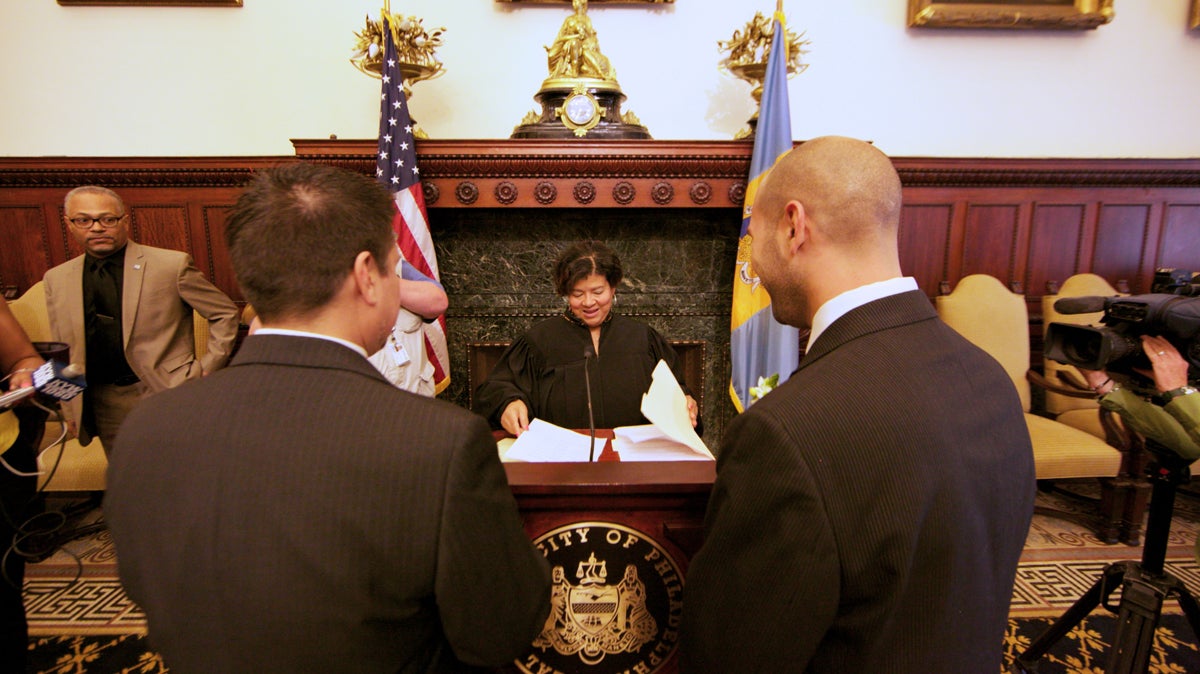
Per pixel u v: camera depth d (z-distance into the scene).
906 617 0.66
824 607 0.65
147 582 0.62
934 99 3.46
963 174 3.33
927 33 3.40
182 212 3.25
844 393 0.67
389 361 2.13
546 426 1.61
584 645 1.05
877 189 0.75
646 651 1.05
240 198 0.70
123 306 2.39
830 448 0.64
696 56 3.37
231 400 0.64
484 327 3.45
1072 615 1.60
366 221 0.71
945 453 0.65
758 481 0.67
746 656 0.69
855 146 0.77
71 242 3.23
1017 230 3.47
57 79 3.22
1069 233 3.49
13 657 1.47
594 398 2.09
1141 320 1.27
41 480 2.49
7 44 3.19
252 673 0.61
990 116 3.49
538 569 0.79
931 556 0.65
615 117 3.09
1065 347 1.35
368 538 0.61
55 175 3.12
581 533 1.03
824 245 0.76
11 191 3.17
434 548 0.62
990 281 3.15
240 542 0.60
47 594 2.26
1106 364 1.32
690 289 3.46
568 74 3.02
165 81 3.25
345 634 0.61
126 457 0.64
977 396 0.71
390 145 2.81
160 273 2.43
